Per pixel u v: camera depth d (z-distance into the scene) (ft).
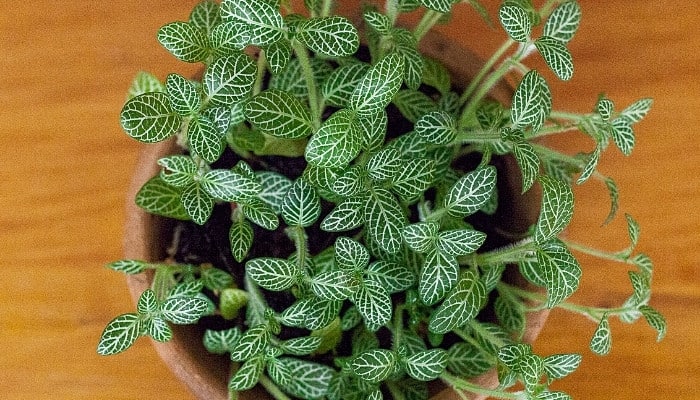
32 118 1.66
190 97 1.20
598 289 1.66
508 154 1.44
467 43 1.68
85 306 1.65
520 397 1.25
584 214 1.67
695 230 1.68
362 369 1.24
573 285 1.23
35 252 1.65
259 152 1.42
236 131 1.38
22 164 1.65
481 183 1.23
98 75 1.66
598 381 1.66
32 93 1.66
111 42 1.66
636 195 1.68
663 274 1.68
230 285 1.40
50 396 1.64
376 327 1.28
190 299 1.25
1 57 1.66
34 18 1.66
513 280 1.43
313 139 1.14
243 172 1.26
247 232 1.32
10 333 1.64
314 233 1.47
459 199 1.24
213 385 1.37
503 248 1.40
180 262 1.46
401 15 1.66
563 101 1.68
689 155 1.69
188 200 1.25
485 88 1.33
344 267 1.25
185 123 1.31
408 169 1.26
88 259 1.66
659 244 1.68
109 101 1.66
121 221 1.66
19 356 1.64
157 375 1.64
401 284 1.29
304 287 1.30
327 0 1.33
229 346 1.38
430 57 1.42
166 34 1.21
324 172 1.21
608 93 1.68
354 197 1.24
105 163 1.66
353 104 1.16
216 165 1.47
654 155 1.69
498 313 1.40
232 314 1.40
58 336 1.65
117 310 1.65
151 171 1.37
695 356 1.66
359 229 1.47
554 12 1.27
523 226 1.42
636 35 1.69
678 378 1.66
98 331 1.65
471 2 1.32
